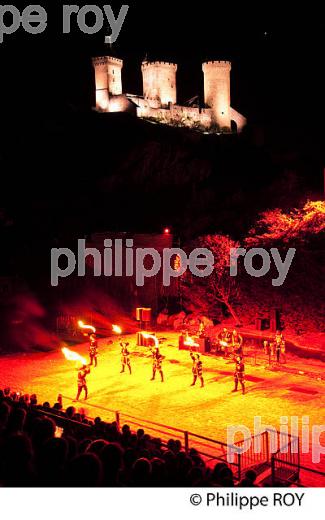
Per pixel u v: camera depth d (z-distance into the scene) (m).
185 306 40.91
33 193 83.94
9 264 56.69
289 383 22.81
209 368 25.89
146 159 88.31
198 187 83.06
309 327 33.22
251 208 67.69
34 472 6.02
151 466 7.54
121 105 104.44
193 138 98.75
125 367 26.38
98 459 6.16
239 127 110.31
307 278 34.50
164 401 20.56
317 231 39.00
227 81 110.38
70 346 32.97
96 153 94.19
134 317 41.53
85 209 78.88
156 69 109.62
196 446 15.80
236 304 38.62
